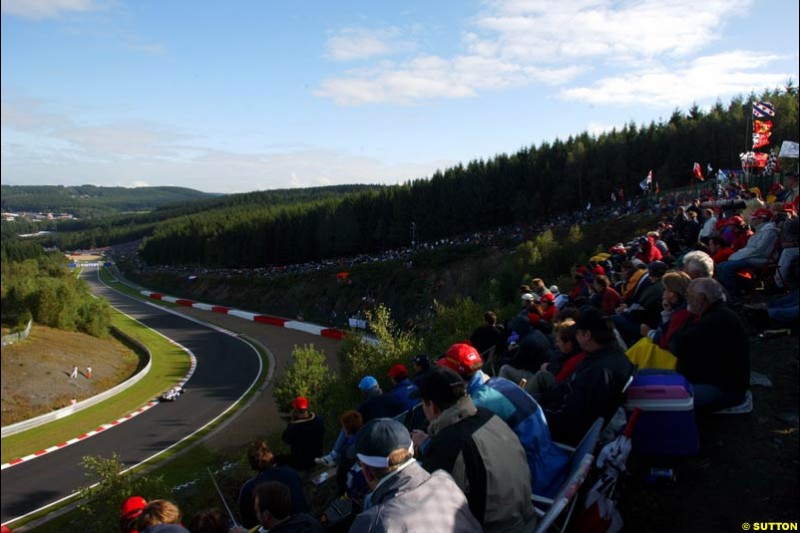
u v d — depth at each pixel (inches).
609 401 166.4
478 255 3004.4
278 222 5137.8
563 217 3134.8
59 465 1207.6
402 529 114.3
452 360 180.1
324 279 3700.8
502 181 3705.7
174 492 655.8
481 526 130.6
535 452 157.9
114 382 2087.8
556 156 3666.3
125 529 203.6
